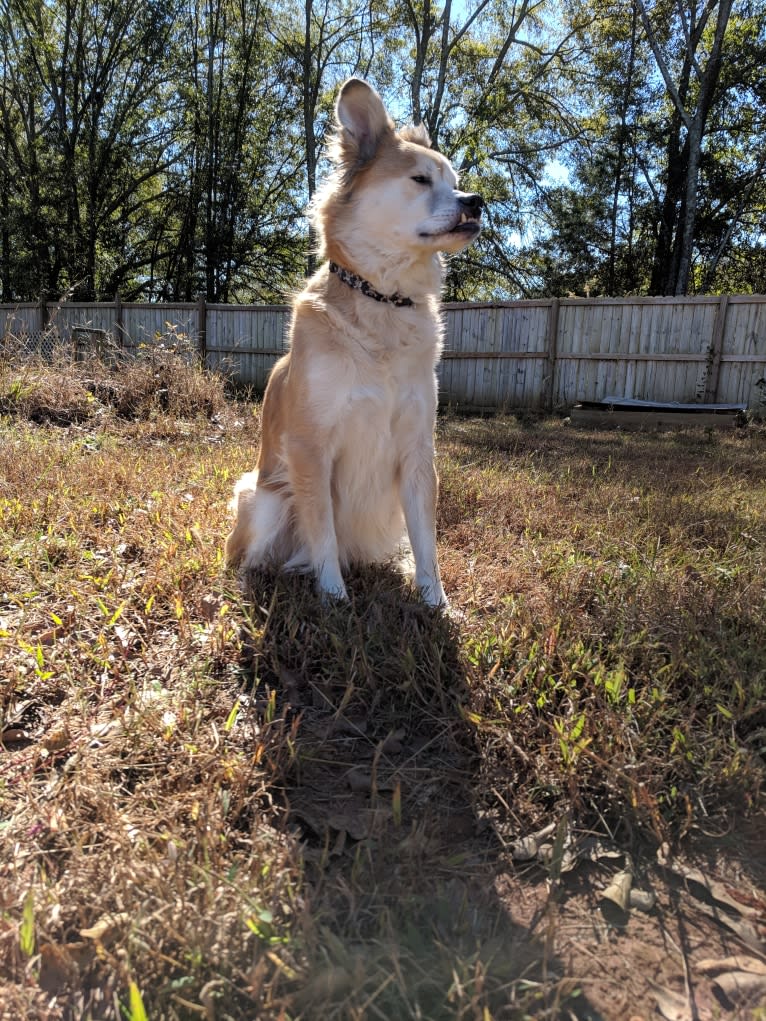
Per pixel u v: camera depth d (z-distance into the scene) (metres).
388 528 3.50
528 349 14.27
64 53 25.27
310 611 2.87
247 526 3.41
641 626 2.69
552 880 1.56
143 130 26.67
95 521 4.09
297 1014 1.21
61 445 5.90
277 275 28.20
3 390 7.38
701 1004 1.27
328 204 3.21
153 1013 1.20
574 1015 1.24
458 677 2.33
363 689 2.29
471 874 1.59
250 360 16.11
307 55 25.11
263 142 27.23
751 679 2.29
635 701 2.21
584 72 25.30
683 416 11.23
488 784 1.88
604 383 13.71
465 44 25.64
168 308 16.59
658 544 3.73
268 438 3.52
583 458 7.12
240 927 1.37
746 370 12.47
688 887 1.57
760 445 8.47
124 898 1.43
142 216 28.58
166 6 24.62
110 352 9.49
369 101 3.15
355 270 3.02
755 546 3.86
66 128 25.39
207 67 26.19
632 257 24.61
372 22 26.11
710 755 1.92
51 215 24.62
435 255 3.19
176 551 3.48
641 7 19.39
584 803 1.81
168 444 6.67
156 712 2.12
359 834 1.69
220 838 1.61
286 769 1.90
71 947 1.34
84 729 2.10
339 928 1.40
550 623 2.66
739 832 1.74
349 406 3.02
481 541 4.00
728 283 24.95
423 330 3.11
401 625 2.69
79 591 3.04
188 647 2.59
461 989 1.20
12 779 1.87
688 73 22.12
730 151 23.73
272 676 2.46
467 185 25.31
